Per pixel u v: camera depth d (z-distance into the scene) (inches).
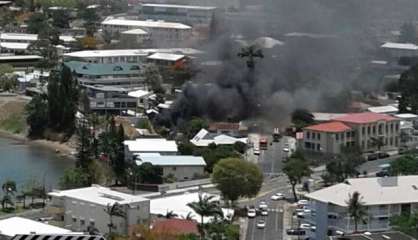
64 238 4163.4
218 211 6013.8
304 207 6363.2
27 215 6501.0
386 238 5324.8
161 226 5807.1
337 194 5910.4
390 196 5925.2
